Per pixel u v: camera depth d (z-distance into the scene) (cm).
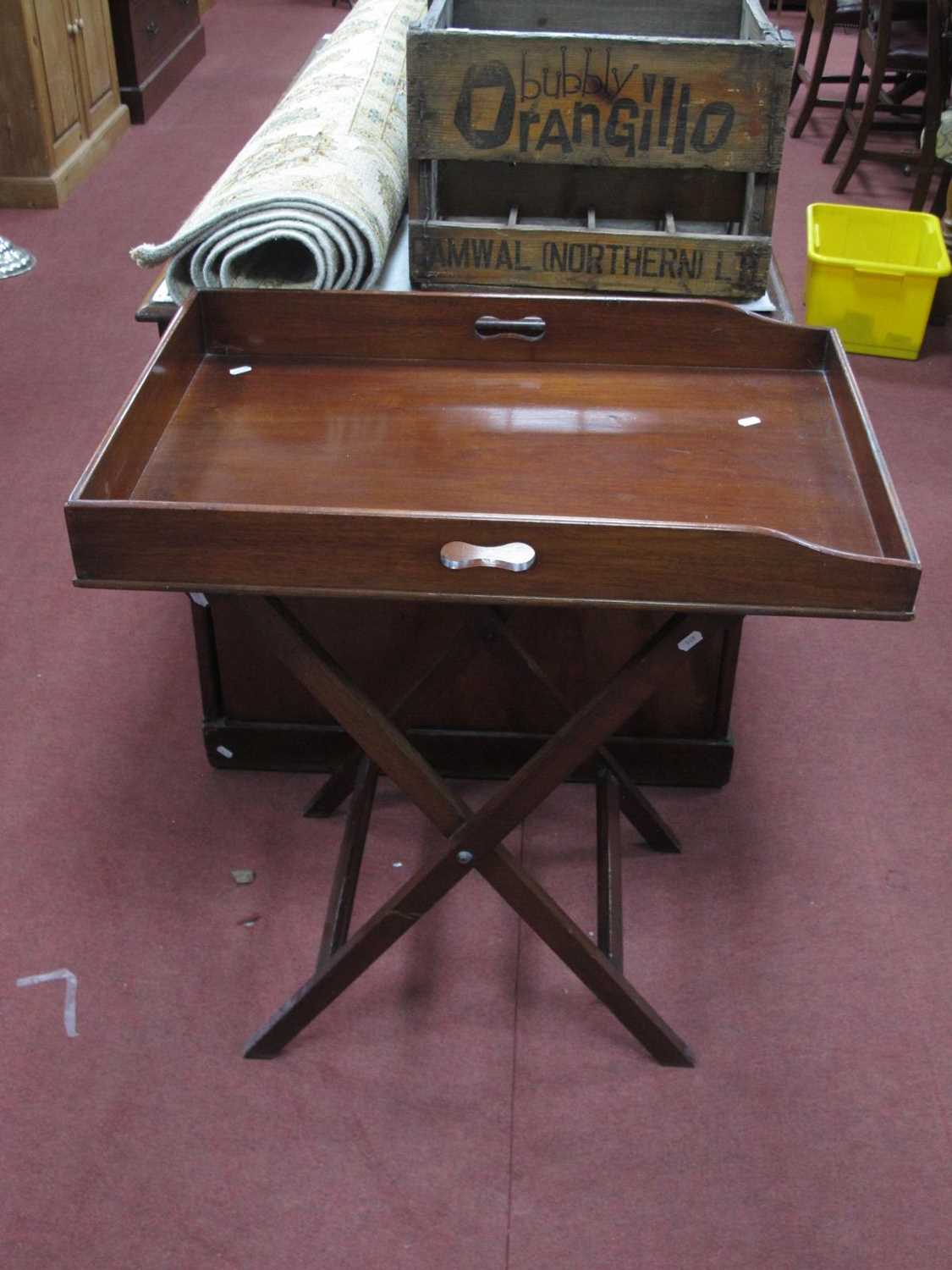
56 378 372
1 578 287
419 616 214
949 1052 187
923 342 402
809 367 196
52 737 244
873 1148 174
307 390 189
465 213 229
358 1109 178
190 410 183
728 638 215
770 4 790
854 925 207
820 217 402
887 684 261
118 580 149
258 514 143
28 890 211
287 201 208
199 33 662
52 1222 164
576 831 225
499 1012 193
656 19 286
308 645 158
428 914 208
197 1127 176
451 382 192
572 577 146
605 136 212
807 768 239
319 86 277
